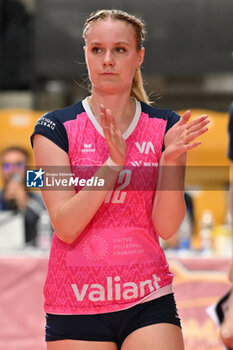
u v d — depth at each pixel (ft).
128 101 16.38
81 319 15.58
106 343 15.69
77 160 15.81
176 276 30.12
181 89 64.90
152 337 15.12
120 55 15.71
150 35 61.00
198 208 41.88
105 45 15.61
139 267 15.60
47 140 15.87
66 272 15.62
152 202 16.11
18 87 62.39
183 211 16.19
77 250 15.60
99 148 15.80
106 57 15.55
